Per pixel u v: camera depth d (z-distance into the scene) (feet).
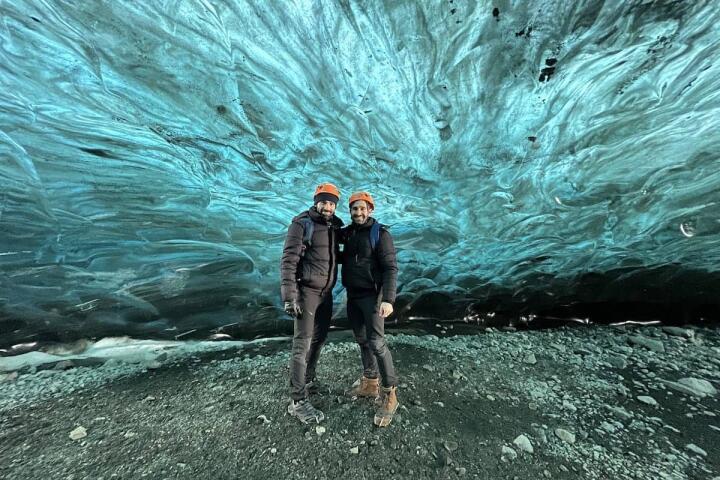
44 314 13.26
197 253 16.31
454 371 11.53
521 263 19.90
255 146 23.39
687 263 17.61
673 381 11.22
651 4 21.61
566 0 23.52
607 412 9.43
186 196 18.53
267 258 17.78
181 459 7.11
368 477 6.77
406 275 18.81
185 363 12.01
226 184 21.18
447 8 24.77
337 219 8.93
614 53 22.86
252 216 19.58
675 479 6.93
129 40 21.40
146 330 14.20
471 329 16.88
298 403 8.41
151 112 21.48
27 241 13.96
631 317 18.07
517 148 24.47
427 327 16.92
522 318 18.43
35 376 10.95
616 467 7.27
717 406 9.80
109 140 18.44
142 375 11.02
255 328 15.46
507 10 24.48
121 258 15.23
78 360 12.23
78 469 6.81
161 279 15.15
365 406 9.04
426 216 22.52
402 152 25.62
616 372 12.00
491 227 21.99
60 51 19.61
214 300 15.64
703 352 13.75
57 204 15.48
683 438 8.34
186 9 22.39
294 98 24.72
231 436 7.84
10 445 7.51
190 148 21.43
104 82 20.59
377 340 8.23
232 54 23.47
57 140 17.06
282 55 24.45
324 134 25.05
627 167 20.22
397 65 25.72
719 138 17.42
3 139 15.57
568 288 18.95
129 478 6.58
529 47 24.79
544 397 10.16
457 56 25.57
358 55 25.32
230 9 23.06
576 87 23.61
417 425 8.40
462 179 24.84
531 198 22.41
